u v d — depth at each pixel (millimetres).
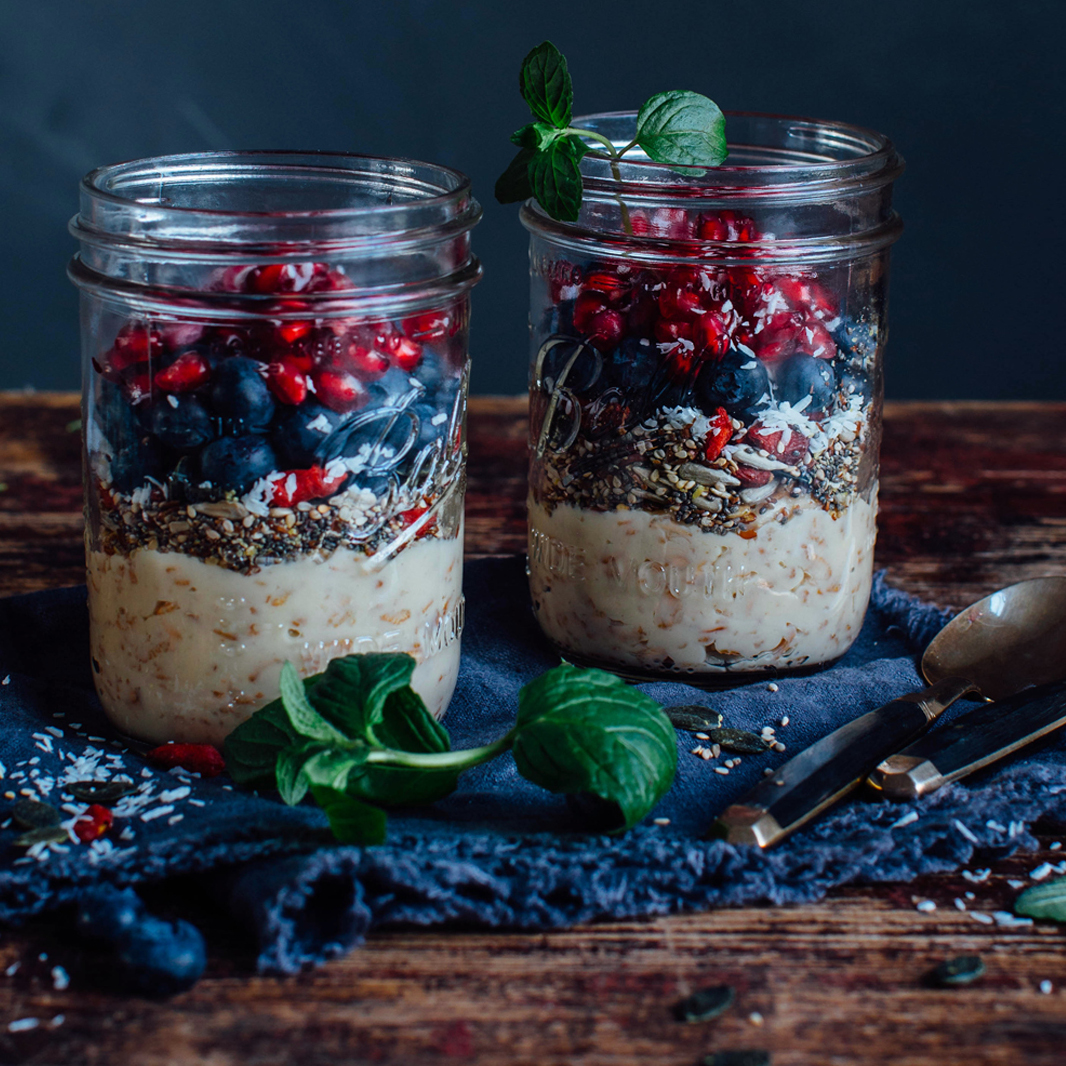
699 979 528
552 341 621
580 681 555
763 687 623
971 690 615
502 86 1074
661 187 595
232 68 1073
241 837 547
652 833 557
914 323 1125
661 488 613
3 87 1074
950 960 533
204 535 571
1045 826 575
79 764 586
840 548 627
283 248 551
